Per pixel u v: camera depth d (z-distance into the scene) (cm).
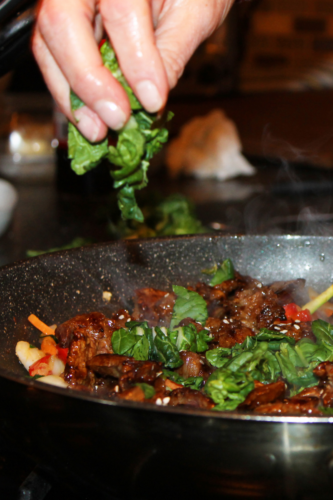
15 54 44
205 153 132
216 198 111
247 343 45
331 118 175
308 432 32
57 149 115
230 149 132
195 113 187
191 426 33
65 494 43
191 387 43
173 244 55
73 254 51
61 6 35
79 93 35
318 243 56
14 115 147
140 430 33
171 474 35
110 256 53
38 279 48
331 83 242
